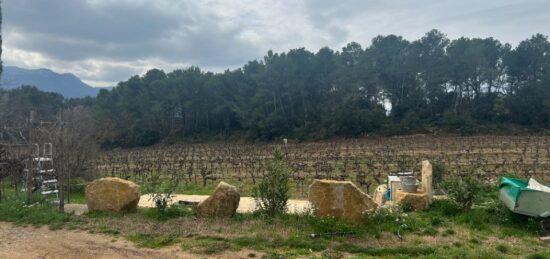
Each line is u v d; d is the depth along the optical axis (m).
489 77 71.56
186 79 79.88
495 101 70.19
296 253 8.60
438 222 10.93
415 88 74.62
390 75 74.62
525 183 11.74
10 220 12.02
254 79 76.38
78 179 21.98
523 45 72.12
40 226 11.31
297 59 74.06
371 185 23.84
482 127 63.25
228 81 81.25
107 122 70.12
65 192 17.00
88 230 10.73
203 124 84.06
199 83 80.31
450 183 13.06
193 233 10.04
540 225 10.28
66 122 17.41
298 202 14.48
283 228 10.15
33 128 15.13
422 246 8.93
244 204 14.14
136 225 10.98
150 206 13.73
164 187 13.05
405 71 73.50
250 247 9.05
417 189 14.21
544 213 10.23
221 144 70.31
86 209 13.66
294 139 68.38
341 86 73.12
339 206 10.52
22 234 10.52
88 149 23.89
